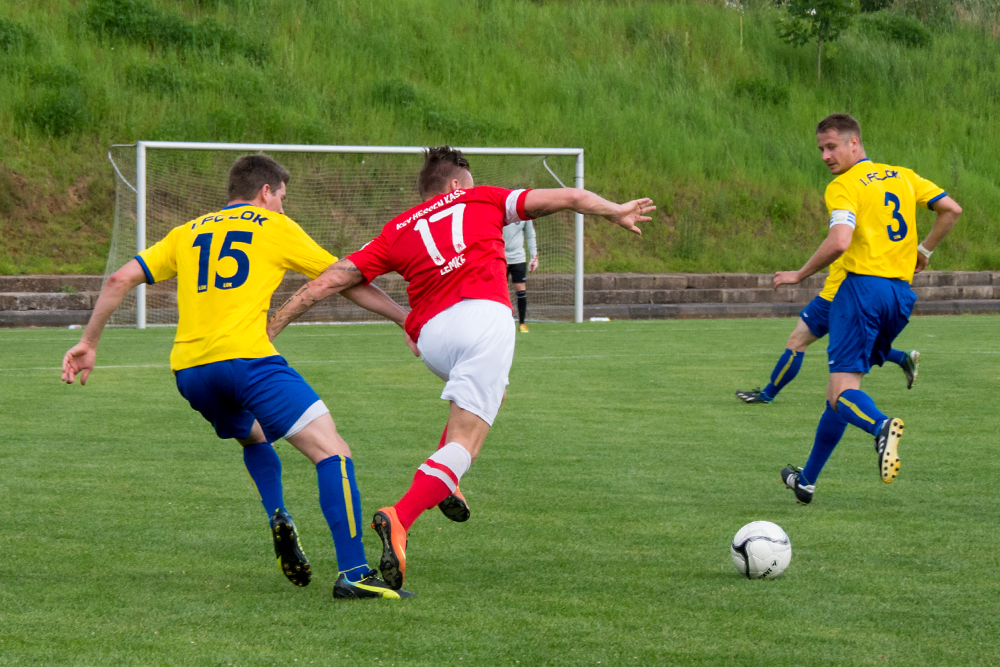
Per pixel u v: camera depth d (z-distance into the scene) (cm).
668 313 5291
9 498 1382
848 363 1394
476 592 982
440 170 1130
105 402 2266
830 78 7850
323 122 5981
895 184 1436
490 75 6969
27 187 5303
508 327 1056
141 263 1060
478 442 1037
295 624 878
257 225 1052
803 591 991
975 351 3547
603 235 6097
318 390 2506
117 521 1262
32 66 5794
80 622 880
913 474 1599
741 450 1791
